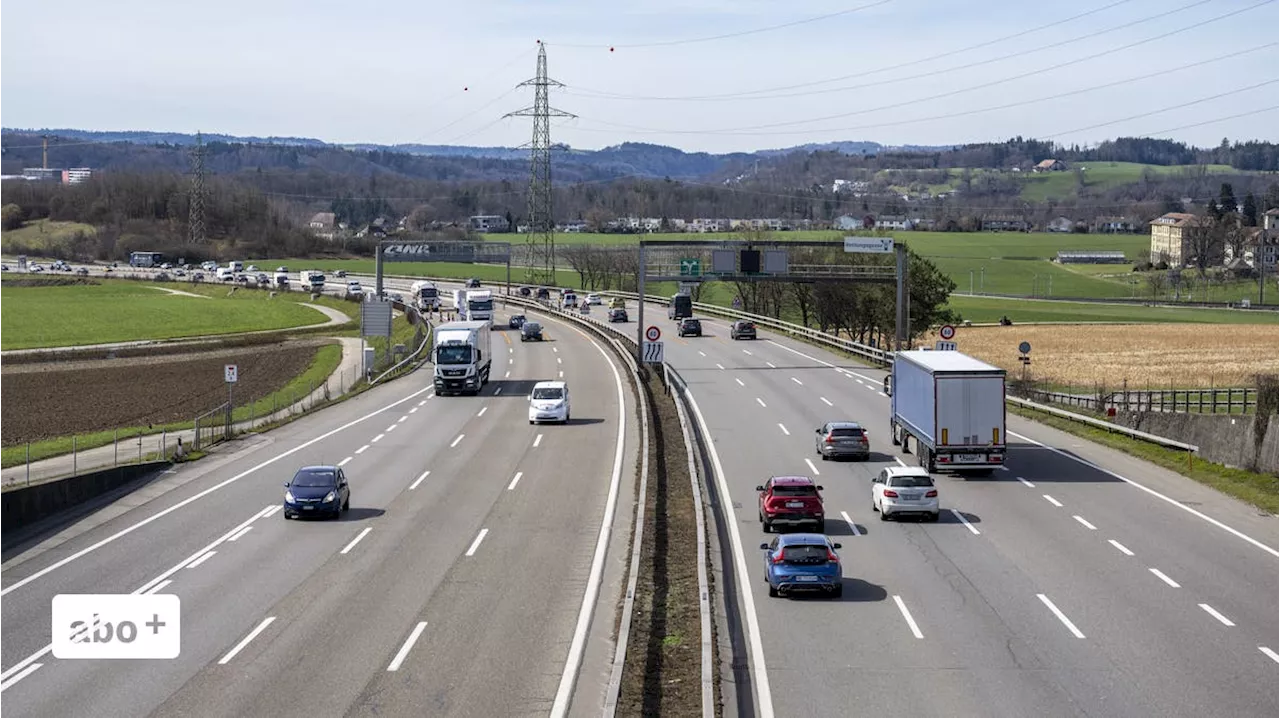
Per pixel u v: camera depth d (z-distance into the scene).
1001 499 43.72
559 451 54.78
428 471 49.91
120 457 54.94
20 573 33.25
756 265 92.12
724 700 23.09
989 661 25.38
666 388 73.88
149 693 23.30
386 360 96.31
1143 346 127.81
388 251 134.62
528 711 22.36
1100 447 55.72
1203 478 47.19
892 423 56.28
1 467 51.91
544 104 167.75
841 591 30.95
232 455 54.50
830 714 22.31
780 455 52.94
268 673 24.48
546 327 133.12
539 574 32.88
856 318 127.56
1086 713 22.22
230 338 129.00
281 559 34.69
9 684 23.92
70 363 108.50
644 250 89.44
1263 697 23.02
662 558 33.84
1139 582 32.00
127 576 32.78
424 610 29.27
